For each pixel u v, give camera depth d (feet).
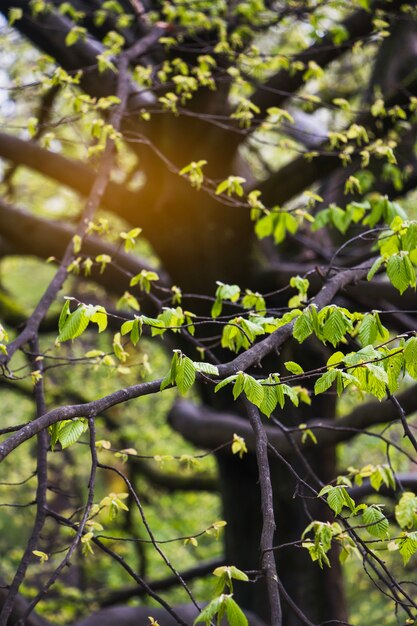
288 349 26.76
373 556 9.74
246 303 13.39
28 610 8.52
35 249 28.04
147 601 38.14
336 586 27.30
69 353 48.34
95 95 25.13
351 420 22.57
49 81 16.57
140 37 24.54
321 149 23.67
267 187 24.77
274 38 28.94
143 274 13.52
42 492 11.08
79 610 37.09
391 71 30.07
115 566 47.60
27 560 9.95
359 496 25.71
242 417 27.43
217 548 51.57
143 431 47.34
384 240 11.71
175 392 47.62
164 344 31.27
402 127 22.52
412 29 30.22
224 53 21.16
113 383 48.73
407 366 8.76
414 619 9.53
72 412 8.27
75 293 46.24
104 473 50.52
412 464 42.78
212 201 25.94
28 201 45.75
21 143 26.94
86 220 15.15
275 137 35.65
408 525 10.02
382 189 26.27
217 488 38.75
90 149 16.28
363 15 23.16
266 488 8.71
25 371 40.70
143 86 21.29
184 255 26.61
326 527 9.27
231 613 7.45
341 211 15.34
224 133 25.26
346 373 8.77
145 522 9.40
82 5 25.17
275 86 24.26
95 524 10.80
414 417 41.86
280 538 27.07
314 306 9.40
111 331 30.60
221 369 9.06
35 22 21.81
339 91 34.76
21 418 56.95
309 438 23.62
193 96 24.71
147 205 26.73
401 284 10.07
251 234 25.99
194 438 26.43
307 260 28.02
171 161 26.05
